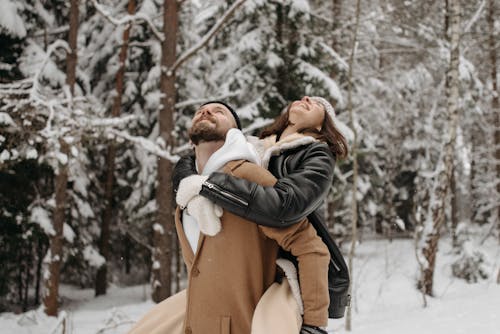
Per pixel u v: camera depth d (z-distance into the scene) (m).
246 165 1.47
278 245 1.54
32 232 11.45
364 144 15.08
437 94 15.40
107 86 16.16
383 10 14.19
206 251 1.50
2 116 7.66
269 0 11.98
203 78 16.19
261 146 1.79
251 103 11.92
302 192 1.40
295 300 1.45
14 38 10.94
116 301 14.45
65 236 12.53
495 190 18.89
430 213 11.33
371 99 16.06
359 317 9.06
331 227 16.11
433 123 17.42
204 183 1.40
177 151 10.49
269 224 1.38
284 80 12.50
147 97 14.72
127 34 14.70
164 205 11.34
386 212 22.28
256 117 11.88
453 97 10.58
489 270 12.82
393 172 20.89
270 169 1.61
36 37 13.35
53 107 8.27
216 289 1.47
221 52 13.55
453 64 10.43
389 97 17.45
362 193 18.23
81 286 17.05
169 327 1.72
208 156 1.58
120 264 19.14
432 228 11.23
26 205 11.75
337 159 1.81
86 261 14.42
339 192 13.20
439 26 14.34
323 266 1.46
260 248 1.48
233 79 12.36
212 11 14.60
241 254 1.46
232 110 1.67
